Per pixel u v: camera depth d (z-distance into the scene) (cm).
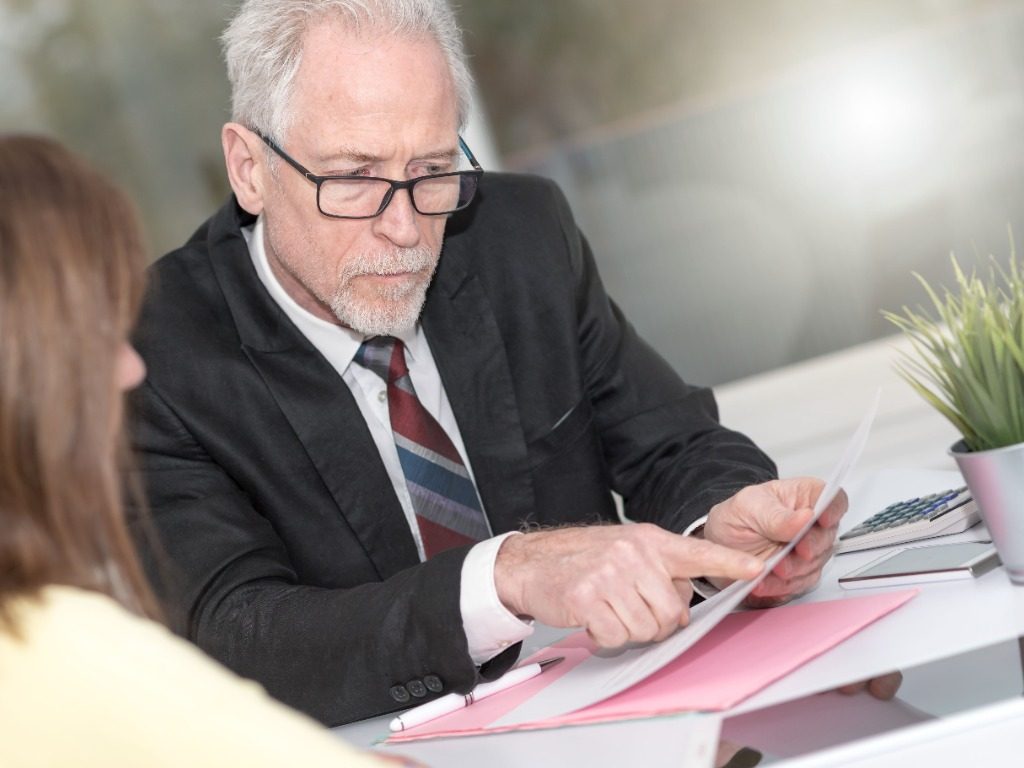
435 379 157
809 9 307
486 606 107
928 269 313
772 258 317
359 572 145
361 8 135
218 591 129
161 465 139
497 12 312
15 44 301
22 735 64
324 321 149
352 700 113
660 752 80
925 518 117
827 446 294
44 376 69
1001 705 75
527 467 155
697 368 323
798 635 97
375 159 134
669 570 102
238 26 142
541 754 87
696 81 313
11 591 67
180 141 307
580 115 316
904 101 308
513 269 163
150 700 64
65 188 72
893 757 74
